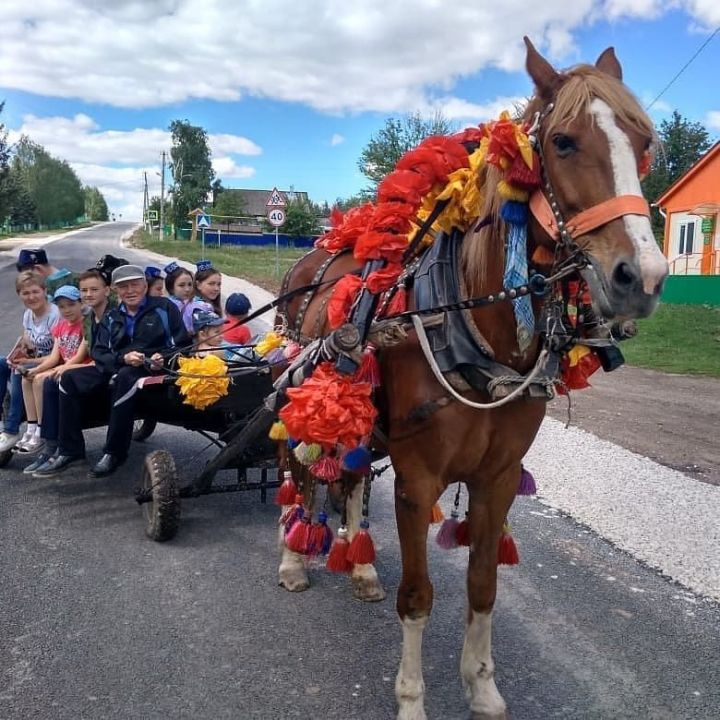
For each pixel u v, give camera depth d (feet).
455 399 9.49
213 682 11.00
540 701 10.66
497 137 8.55
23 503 18.13
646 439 24.67
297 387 11.14
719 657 11.75
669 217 93.25
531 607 13.33
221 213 203.92
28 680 10.94
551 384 9.42
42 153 315.58
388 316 10.16
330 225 15.83
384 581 14.58
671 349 46.68
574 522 17.28
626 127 8.12
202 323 20.71
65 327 20.62
